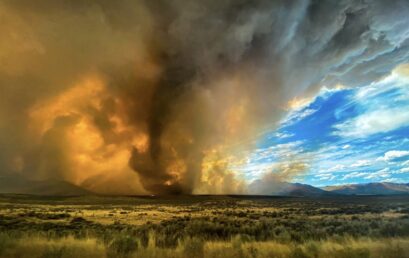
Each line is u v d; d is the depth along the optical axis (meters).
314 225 19.16
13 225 20.41
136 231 15.93
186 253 9.70
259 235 14.52
